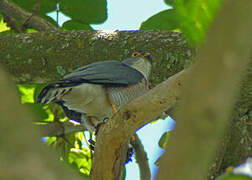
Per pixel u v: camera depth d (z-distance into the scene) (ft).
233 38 7.35
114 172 22.66
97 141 22.38
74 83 30.04
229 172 13.39
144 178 37.09
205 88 7.55
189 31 11.44
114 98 32.40
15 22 43.16
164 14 36.47
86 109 32.24
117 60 36.63
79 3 38.99
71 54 37.35
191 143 7.66
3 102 7.49
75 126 38.24
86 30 38.91
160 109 20.11
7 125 7.40
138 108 20.27
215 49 7.45
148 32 36.94
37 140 7.62
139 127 21.31
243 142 32.78
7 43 38.65
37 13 40.06
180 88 18.69
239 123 32.78
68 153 38.19
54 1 39.45
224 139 30.53
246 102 31.81
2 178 7.22
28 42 38.34
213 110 7.55
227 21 7.36
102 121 33.22
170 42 35.42
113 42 36.99
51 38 38.06
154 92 19.71
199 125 7.62
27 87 41.55
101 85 31.91
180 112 7.88
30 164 7.39
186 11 11.35
